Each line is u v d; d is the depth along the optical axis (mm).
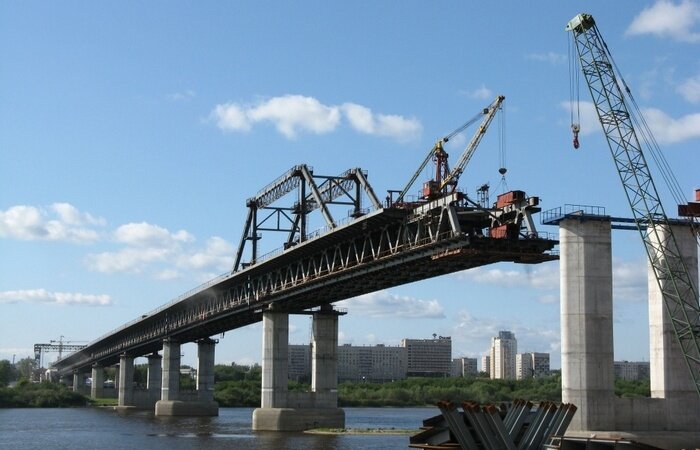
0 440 129375
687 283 93250
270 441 117562
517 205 89688
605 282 88500
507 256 90500
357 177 123688
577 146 102000
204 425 166375
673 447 86062
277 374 139375
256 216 161250
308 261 124812
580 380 87250
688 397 90625
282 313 140375
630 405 88750
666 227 94250
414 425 175250
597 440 56531
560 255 89938
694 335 90625
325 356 141875
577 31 101375
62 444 121000
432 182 99000
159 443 119562
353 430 135000
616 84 98688
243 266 156125
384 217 98250
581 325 87812
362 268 106125
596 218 89312
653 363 93562
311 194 139250
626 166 97125
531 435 58625
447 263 97500
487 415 57656
